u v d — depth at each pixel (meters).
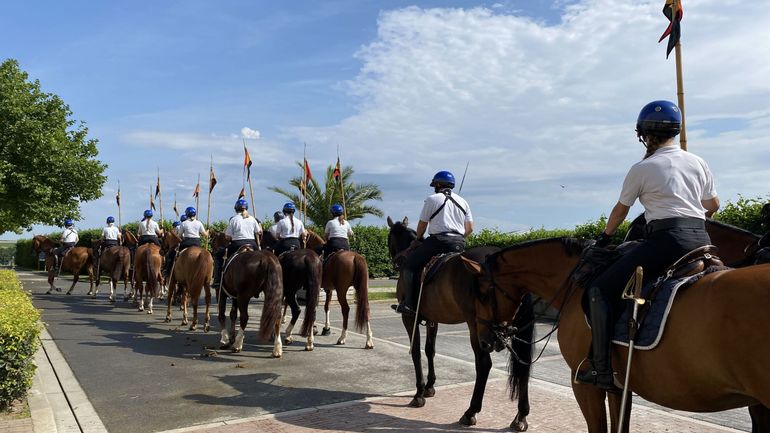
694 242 3.25
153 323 13.16
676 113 3.51
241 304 9.40
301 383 7.55
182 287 12.90
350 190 29.11
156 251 14.99
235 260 9.44
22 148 20.88
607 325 3.39
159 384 7.51
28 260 42.59
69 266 20.17
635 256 3.44
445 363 8.79
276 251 11.41
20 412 6.10
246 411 6.30
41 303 17.33
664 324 3.03
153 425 5.84
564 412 6.21
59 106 22.94
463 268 5.71
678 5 6.63
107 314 14.74
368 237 29.19
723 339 2.71
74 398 6.83
